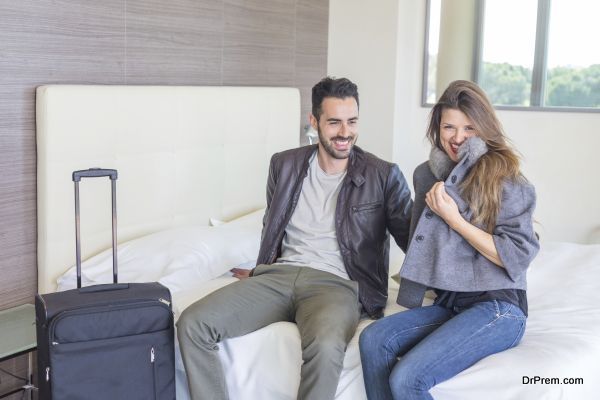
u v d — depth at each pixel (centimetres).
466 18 439
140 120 300
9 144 263
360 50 439
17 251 272
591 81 408
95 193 286
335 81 248
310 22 422
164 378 227
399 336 211
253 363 229
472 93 216
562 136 416
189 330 220
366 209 249
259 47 381
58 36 276
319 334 209
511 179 210
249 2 370
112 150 291
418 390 194
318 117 251
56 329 212
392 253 410
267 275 245
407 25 437
